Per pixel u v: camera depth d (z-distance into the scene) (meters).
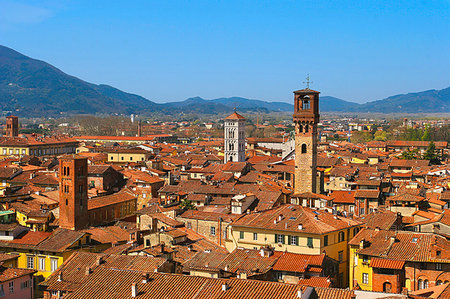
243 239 154.62
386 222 156.12
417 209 177.25
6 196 199.62
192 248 150.38
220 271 125.75
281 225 149.88
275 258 131.50
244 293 101.12
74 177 188.00
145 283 108.75
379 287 123.12
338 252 149.38
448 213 161.25
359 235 138.50
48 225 191.50
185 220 175.25
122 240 167.38
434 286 115.50
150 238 153.88
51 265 154.50
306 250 144.00
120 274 113.75
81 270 128.00
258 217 158.62
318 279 121.44
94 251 156.75
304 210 158.38
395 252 125.94
